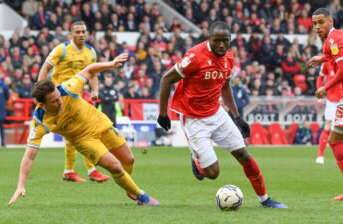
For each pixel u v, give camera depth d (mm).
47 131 16906
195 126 17344
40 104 16578
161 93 17141
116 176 17172
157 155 37312
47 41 48719
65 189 21703
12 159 33781
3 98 43562
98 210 16703
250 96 49625
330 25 19688
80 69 23531
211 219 15250
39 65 47250
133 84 47094
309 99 49969
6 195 20172
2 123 44000
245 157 17328
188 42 51781
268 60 53375
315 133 50062
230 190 16688
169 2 58469
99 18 53031
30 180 24328
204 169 17406
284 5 58375
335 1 59562
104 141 18094
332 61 19594
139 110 46531
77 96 16891
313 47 54094
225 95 17938
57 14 52000
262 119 49750
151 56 49688
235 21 55906
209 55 16766
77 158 34062
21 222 14953
